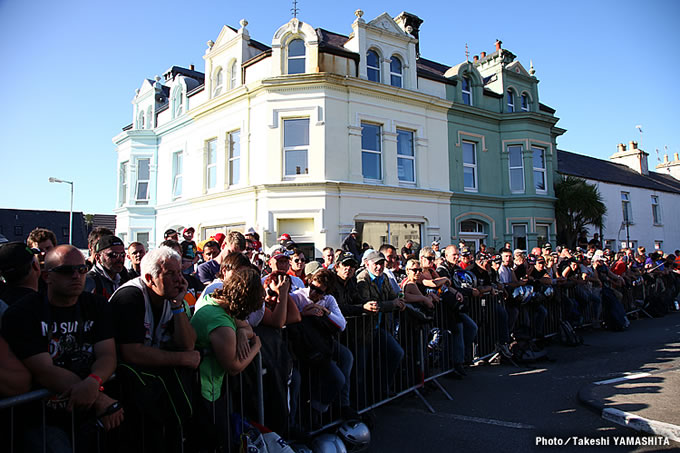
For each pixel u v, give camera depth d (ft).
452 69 53.78
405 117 46.65
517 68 57.82
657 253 39.93
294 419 12.25
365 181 43.60
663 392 15.66
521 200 53.47
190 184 51.67
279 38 42.32
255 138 43.27
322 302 13.47
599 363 21.49
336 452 11.55
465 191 51.31
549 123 56.59
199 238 49.24
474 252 51.47
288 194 40.96
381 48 45.83
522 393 17.42
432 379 18.12
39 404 7.73
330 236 40.55
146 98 62.34
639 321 35.73
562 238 57.21
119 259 13.01
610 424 13.76
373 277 16.66
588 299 30.58
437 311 19.57
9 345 7.52
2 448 7.38
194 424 9.54
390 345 15.79
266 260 22.21
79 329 8.29
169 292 9.09
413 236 46.42
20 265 9.27
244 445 9.90
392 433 13.85
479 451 12.42
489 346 22.48
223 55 48.78
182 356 8.96
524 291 23.77
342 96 42.63
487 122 53.78
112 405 8.00
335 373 12.89
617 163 93.40
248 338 10.36
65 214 143.95
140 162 59.52
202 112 49.37
